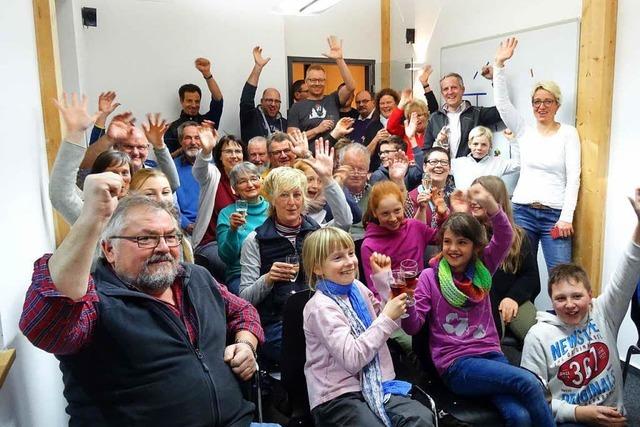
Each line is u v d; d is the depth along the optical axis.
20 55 1.99
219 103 5.10
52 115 2.44
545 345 2.26
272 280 2.38
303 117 5.14
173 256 1.61
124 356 1.47
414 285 2.07
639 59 3.14
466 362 2.15
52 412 2.07
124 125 3.09
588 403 2.25
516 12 4.31
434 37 5.51
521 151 3.75
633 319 2.54
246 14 5.36
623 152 3.28
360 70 6.57
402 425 1.82
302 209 2.65
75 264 1.23
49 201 2.40
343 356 1.83
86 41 4.77
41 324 1.25
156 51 5.04
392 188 2.74
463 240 2.23
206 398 1.55
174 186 3.37
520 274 2.79
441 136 4.37
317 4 4.86
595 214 3.42
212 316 1.69
